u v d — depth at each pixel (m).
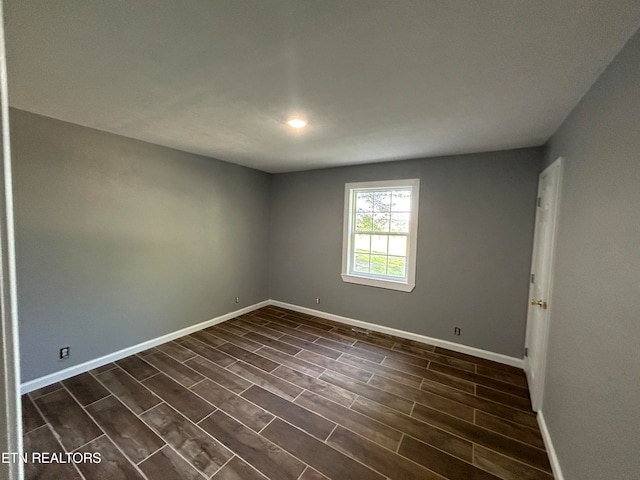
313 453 1.83
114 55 1.43
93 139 2.64
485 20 1.12
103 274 2.79
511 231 2.98
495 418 2.19
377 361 3.03
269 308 4.75
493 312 3.10
